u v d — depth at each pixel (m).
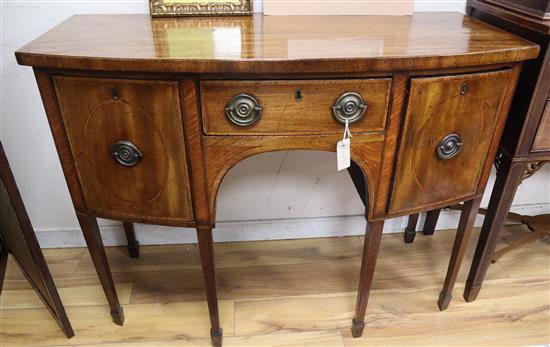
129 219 0.99
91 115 0.85
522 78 0.97
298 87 0.81
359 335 1.22
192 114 0.83
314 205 1.53
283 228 1.56
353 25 1.06
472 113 0.91
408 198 0.99
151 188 0.93
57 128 0.88
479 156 0.99
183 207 0.95
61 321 1.17
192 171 0.90
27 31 1.17
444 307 1.29
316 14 1.18
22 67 1.20
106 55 0.78
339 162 0.90
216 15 1.13
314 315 1.29
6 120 1.28
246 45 0.86
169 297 1.34
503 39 0.92
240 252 1.52
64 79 0.82
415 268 1.46
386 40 0.91
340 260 1.49
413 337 1.22
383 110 0.86
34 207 1.44
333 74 0.81
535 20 0.92
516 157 1.04
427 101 0.86
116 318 1.23
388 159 0.92
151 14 1.10
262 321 1.27
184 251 1.53
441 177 0.98
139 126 0.86
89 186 0.95
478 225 1.65
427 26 1.06
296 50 0.82
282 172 1.43
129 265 1.46
